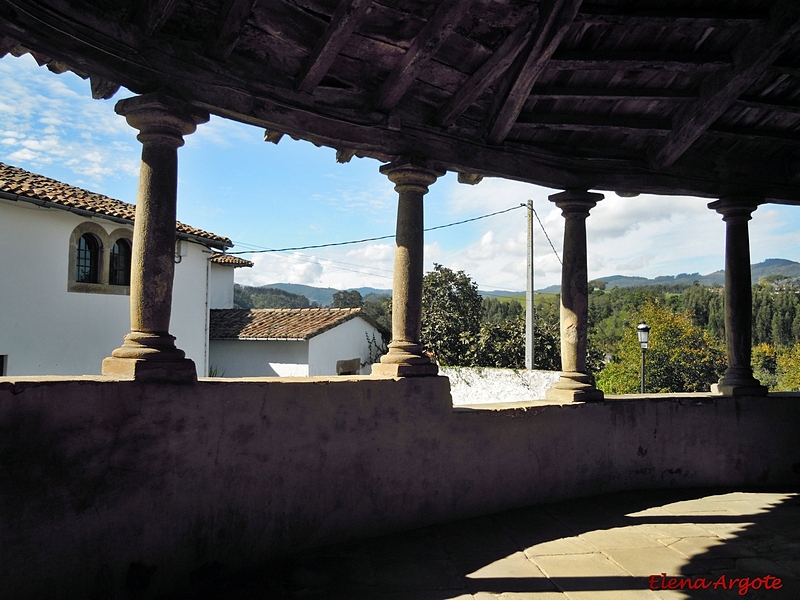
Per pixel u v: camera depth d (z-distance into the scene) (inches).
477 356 666.2
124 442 109.1
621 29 147.9
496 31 139.6
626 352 816.9
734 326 211.0
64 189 400.8
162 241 122.7
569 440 182.9
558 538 147.4
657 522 160.6
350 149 156.8
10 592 94.3
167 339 121.4
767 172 211.0
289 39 132.1
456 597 113.7
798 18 138.6
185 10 120.0
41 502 98.3
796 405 208.1
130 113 122.0
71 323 383.6
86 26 107.3
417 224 165.3
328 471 139.8
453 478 160.9
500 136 171.2
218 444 122.6
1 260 342.3
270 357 540.4
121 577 107.5
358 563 130.0
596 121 177.6
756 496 187.5
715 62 156.7
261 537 128.5
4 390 95.3
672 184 199.9
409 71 140.3
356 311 594.2
